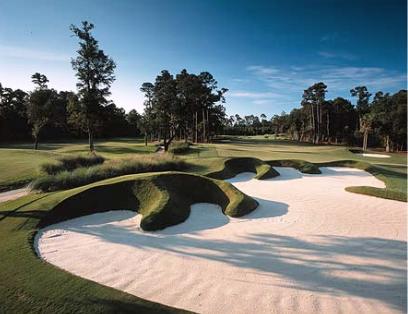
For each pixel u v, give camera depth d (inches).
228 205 556.4
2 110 2608.3
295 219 524.1
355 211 576.7
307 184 824.3
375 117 2402.8
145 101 2106.3
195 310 265.7
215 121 3041.3
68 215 480.7
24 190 650.8
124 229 452.1
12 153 1135.0
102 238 417.1
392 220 526.9
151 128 2004.2
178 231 453.7
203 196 595.5
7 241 369.7
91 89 1371.8
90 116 1378.0
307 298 287.4
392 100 2465.6
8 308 239.9
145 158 899.4
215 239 426.6
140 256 366.3
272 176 903.1
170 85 1680.6
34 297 253.8
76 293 262.4
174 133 1774.1
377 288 307.0
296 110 3880.4
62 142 2524.6
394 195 671.8
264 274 329.7
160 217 466.9
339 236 447.2
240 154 1353.3
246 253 381.7
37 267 306.3
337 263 358.9
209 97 2229.3
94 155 970.7
